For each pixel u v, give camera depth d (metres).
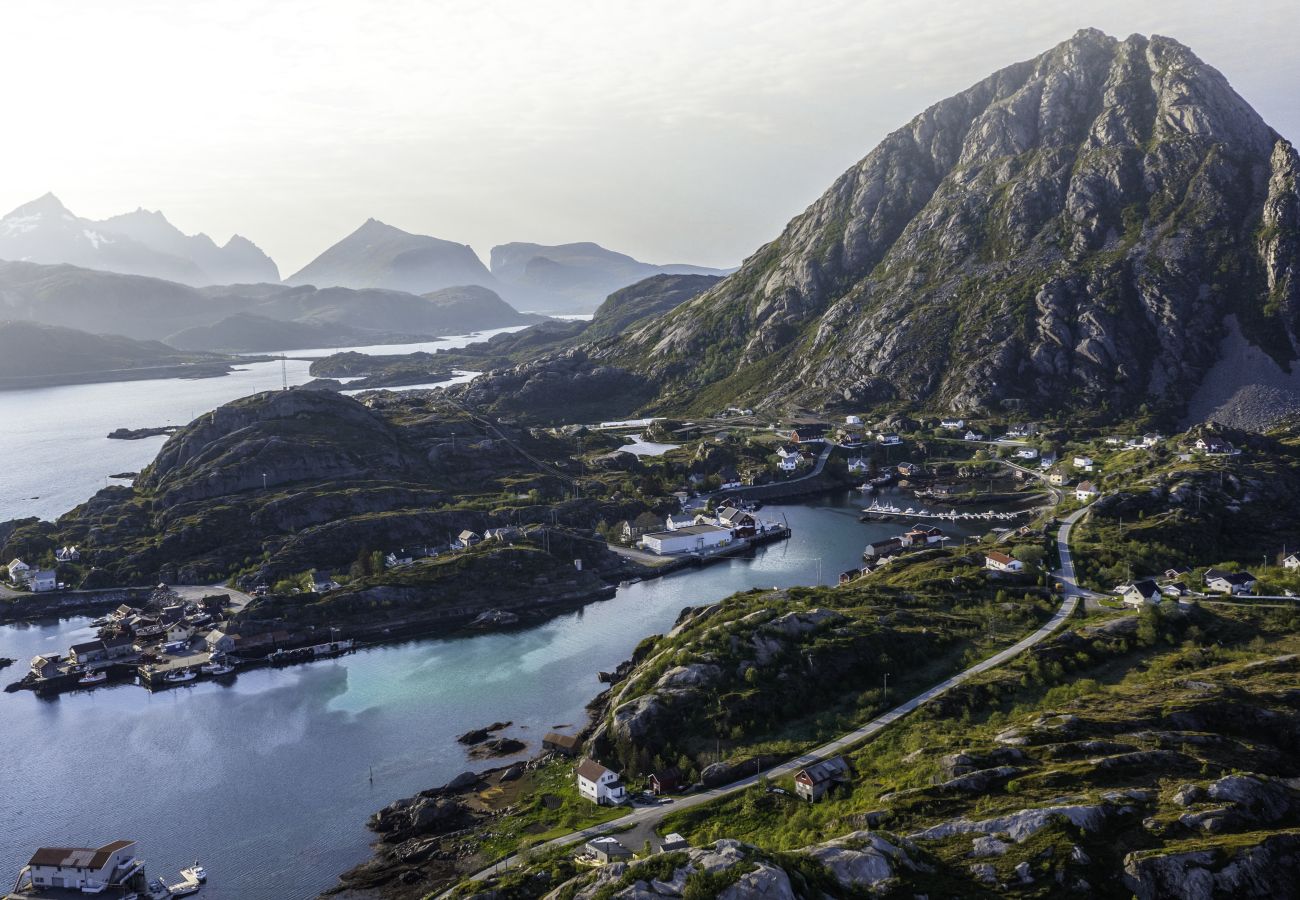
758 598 187.88
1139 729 116.56
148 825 133.62
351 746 157.25
